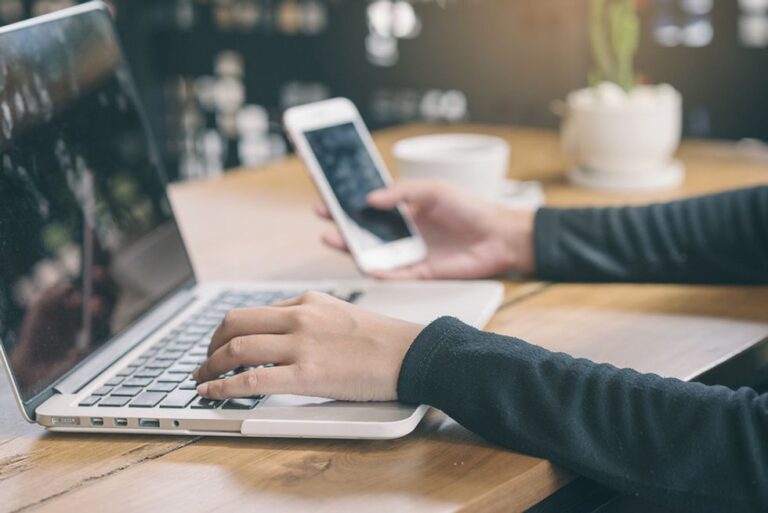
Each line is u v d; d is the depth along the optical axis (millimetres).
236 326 974
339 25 3002
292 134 1355
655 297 1261
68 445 917
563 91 2543
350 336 944
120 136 1195
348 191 1359
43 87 1068
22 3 3336
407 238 1366
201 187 1864
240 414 909
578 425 872
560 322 1180
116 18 3354
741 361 1091
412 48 2840
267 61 3215
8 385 1059
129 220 1160
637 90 1813
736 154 1919
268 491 822
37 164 1030
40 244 1000
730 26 2287
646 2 2357
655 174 1726
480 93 2711
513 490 836
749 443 845
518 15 2576
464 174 1576
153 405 934
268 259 1447
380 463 865
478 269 1337
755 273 1278
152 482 844
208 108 3396
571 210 1356
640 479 858
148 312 1140
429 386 908
